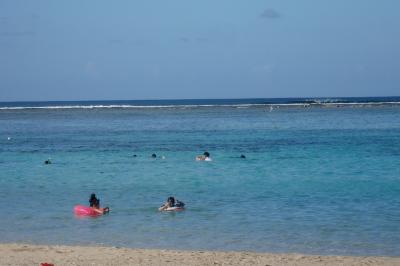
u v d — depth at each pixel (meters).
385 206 30.92
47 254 20.92
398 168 46.75
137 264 19.44
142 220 28.20
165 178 43.56
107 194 36.34
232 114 158.75
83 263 19.56
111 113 183.62
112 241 24.06
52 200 34.25
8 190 38.31
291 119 128.38
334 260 20.00
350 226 26.38
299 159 54.62
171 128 105.31
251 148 66.38
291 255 20.80
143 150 66.06
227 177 43.44
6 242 23.92
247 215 28.97
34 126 117.12
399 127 96.88
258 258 20.25
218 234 25.08
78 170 49.22
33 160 57.44
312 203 32.03
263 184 39.56
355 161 52.22
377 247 22.73
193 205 31.84
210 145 71.00
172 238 24.42
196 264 19.41
